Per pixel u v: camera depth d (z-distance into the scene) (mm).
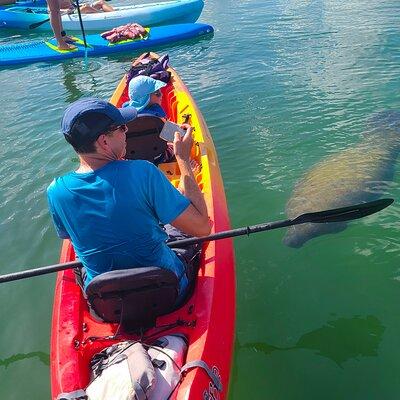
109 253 2113
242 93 7062
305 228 3764
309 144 5320
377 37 9078
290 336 2943
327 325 2998
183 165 2420
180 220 2102
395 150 4832
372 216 3930
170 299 2242
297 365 2734
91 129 1941
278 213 4191
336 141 5293
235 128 5922
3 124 6910
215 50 9688
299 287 3336
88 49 10594
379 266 3443
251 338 2949
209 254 2863
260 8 13359
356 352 2785
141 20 12695
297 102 6516
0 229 4359
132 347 2012
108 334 2367
